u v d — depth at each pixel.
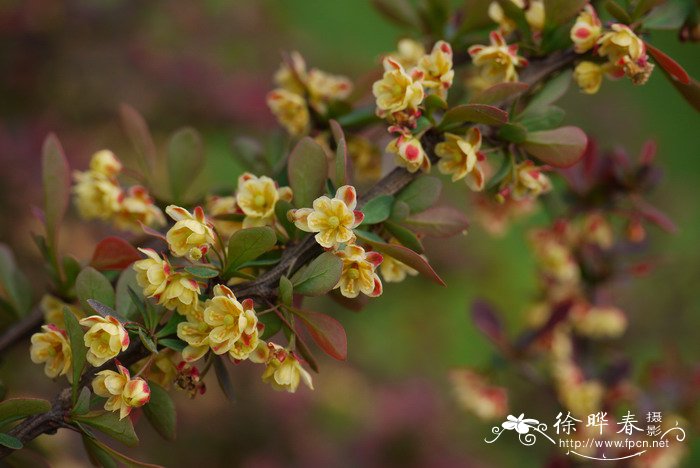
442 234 0.32
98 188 0.36
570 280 0.45
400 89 0.32
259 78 0.97
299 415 0.78
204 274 0.31
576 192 0.42
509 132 0.33
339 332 0.31
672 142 1.54
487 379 0.43
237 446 0.75
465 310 1.13
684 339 0.89
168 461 0.71
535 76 0.34
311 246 0.31
